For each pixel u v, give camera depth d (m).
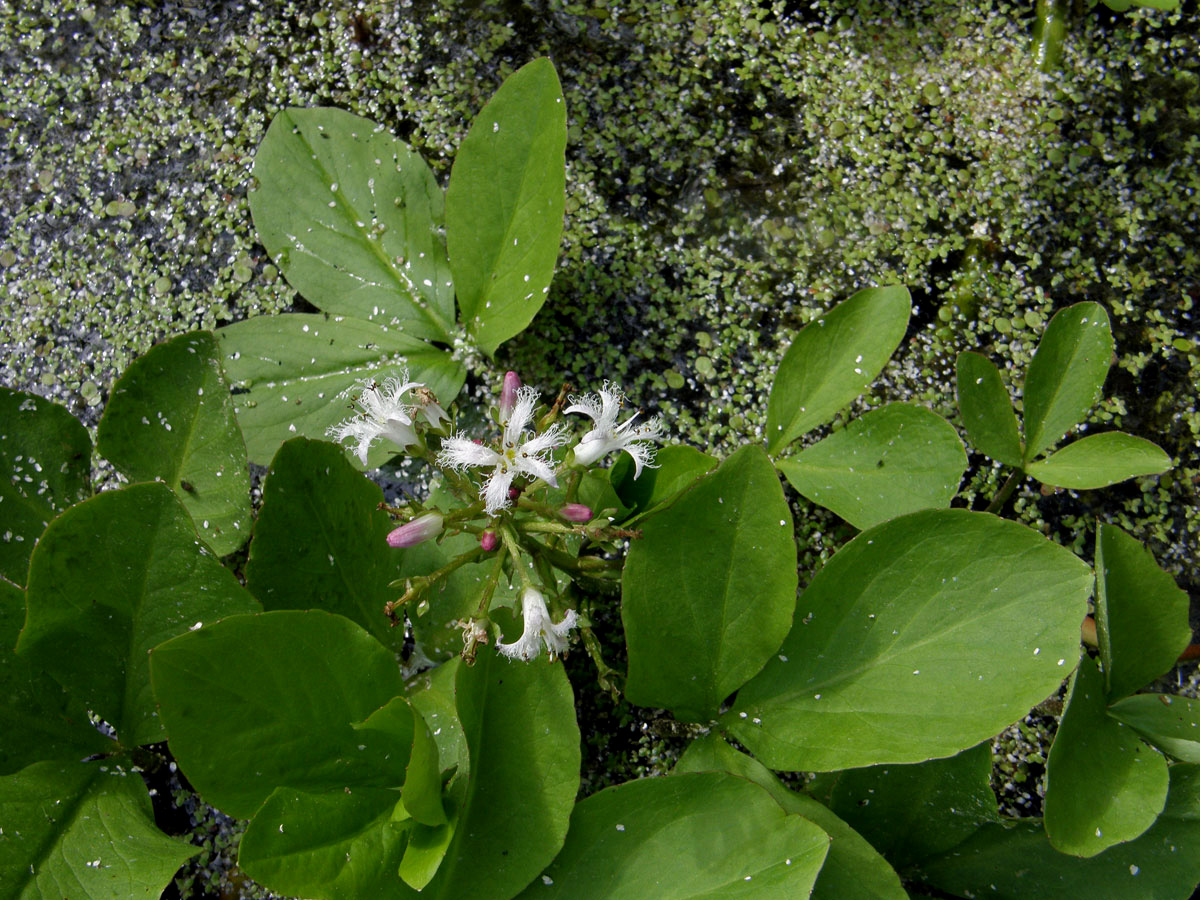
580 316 0.33
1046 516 0.33
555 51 0.35
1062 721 0.28
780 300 0.34
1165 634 0.29
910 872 0.29
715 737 0.29
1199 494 0.33
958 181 0.35
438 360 0.32
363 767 0.28
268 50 0.35
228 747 0.27
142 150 0.35
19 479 0.30
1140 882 0.28
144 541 0.28
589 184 0.34
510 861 0.27
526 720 0.28
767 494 0.28
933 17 0.36
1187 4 0.35
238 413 0.31
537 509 0.27
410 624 0.30
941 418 0.30
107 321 0.34
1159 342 0.34
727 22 0.35
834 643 0.29
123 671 0.29
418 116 0.35
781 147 0.35
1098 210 0.34
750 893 0.27
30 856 0.28
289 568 0.28
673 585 0.28
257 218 0.32
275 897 0.30
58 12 0.35
